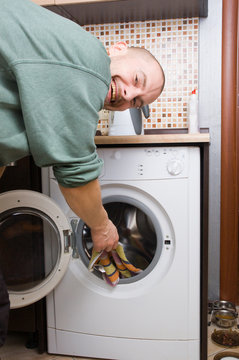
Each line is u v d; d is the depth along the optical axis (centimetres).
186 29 170
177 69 173
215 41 171
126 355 129
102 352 131
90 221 78
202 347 124
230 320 159
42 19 58
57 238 123
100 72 61
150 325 126
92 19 169
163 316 125
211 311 177
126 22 174
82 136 60
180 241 122
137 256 133
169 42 172
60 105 57
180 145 120
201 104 175
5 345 144
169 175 120
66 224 121
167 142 115
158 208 124
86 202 69
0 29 55
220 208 180
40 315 134
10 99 57
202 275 123
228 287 179
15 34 55
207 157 118
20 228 124
